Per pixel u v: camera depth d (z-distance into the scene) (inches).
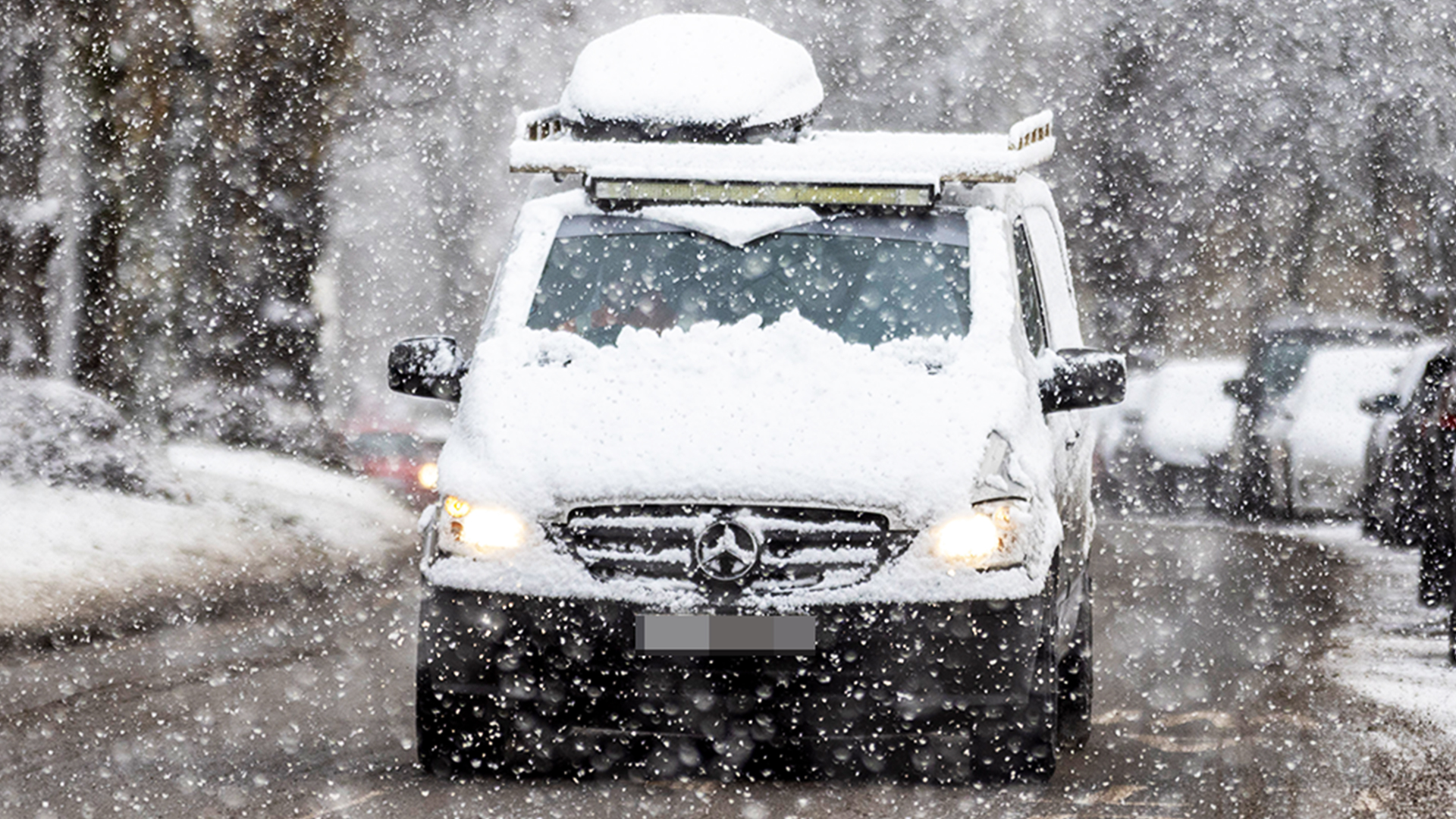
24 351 1660.9
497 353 758.5
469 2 2608.3
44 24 1676.9
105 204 1705.2
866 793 670.5
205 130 1846.7
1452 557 1015.0
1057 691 717.9
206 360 2041.1
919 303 773.9
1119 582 1396.4
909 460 681.6
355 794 669.3
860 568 669.3
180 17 1748.3
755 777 701.3
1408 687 919.0
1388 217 3097.9
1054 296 902.4
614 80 853.2
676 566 671.1
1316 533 1809.8
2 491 1381.6
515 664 676.1
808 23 2979.8
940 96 3004.4
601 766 709.9
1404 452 1635.1
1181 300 3154.5
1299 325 2059.5
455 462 704.4
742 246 797.2
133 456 1512.1
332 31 1948.8
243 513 1549.0
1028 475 693.9
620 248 804.0
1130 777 705.0
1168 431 2017.7
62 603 1178.6
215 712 869.2
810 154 811.4
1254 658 1015.6
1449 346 1646.2
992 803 657.0
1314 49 3053.6
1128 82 3029.0
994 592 666.2
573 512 678.5
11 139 1674.5
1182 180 3056.1
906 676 667.4
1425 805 657.0
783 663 665.6
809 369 728.3
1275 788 684.1
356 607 1336.1
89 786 695.1
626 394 719.7
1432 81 3038.9
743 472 674.2
